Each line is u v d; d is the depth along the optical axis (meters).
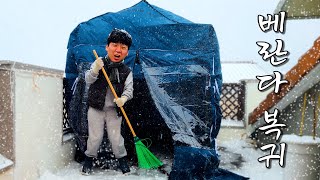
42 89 3.43
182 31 4.21
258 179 3.83
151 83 3.92
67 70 4.38
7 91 2.87
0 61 2.85
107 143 4.18
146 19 4.43
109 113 3.74
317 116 3.93
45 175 3.43
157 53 4.14
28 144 3.13
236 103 6.80
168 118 3.79
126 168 3.79
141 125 4.68
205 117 3.91
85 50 4.24
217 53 4.21
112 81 3.69
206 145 3.81
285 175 3.31
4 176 2.77
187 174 3.49
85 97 3.99
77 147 4.34
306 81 3.84
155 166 3.76
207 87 3.98
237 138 6.39
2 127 2.88
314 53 3.46
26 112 3.10
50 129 3.63
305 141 3.16
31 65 3.27
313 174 3.17
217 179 3.54
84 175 3.67
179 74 4.01
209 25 4.20
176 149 3.70
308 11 4.41
